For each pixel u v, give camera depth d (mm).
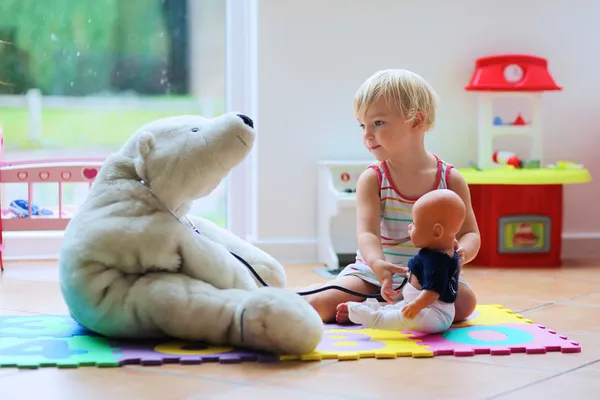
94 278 1343
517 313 1697
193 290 1321
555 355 1290
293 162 2682
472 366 1213
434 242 1400
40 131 2846
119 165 1433
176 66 2900
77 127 2873
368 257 1521
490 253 2518
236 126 1400
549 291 2012
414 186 1643
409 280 1451
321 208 2635
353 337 1409
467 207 1641
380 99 1602
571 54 2818
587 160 2844
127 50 2875
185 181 1395
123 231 1349
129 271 1359
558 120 2822
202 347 1306
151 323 1325
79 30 2834
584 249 2838
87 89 2865
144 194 1394
